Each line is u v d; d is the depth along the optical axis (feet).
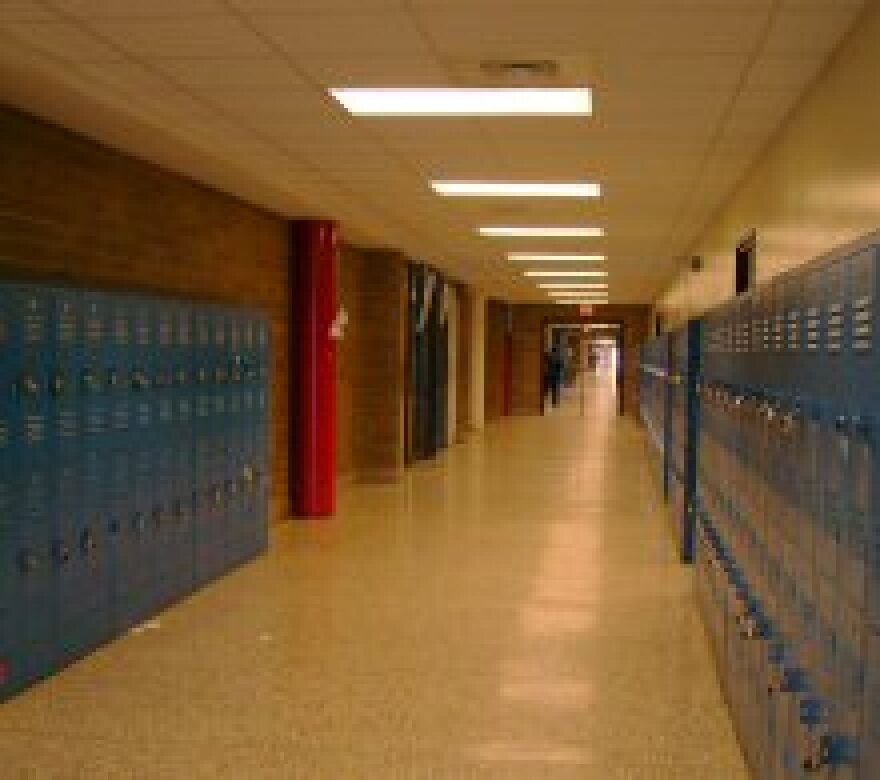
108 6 13.65
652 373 51.72
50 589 16.85
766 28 14.10
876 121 12.80
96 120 19.66
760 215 22.91
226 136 21.25
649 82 16.92
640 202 29.94
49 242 19.83
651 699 16.19
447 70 16.40
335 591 23.20
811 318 9.56
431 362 54.75
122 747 14.01
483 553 27.86
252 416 26.50
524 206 31.07
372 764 13.51
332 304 34.32
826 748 8.23
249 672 17.29
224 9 13.73
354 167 24.63
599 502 38.14
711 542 18.85
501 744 14.26
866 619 7.49
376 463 44.01
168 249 24.94
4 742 14.16
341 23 14.23
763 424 12.41
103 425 18.44
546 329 95.71
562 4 13.24
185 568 22.30
